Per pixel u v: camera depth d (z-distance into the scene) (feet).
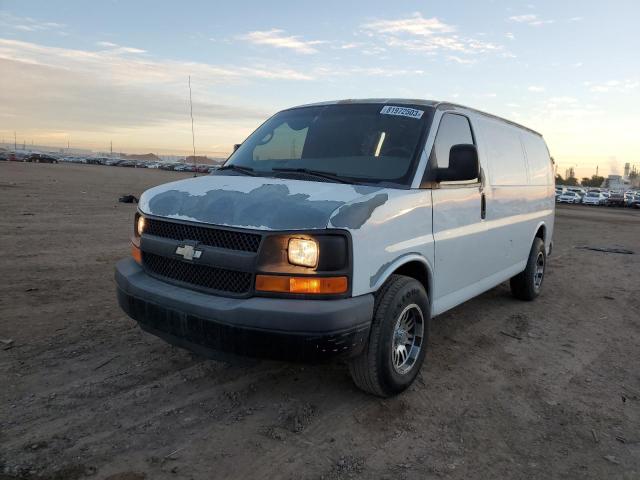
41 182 97.19
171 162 355.77
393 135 13.73
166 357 14.15
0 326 15.92
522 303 22.70
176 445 10.07
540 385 13.97
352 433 10.85
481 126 16.94
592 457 10.53
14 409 11.10
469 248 15.31
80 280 22.02
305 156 14.12
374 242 10.88
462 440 10.89
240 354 10.10
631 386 14.23
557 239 52.85
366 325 10.61
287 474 9.37
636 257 40.70
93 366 13.42
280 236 10.11
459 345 16.75
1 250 27.68
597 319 20.86
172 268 11.59
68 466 9.23
